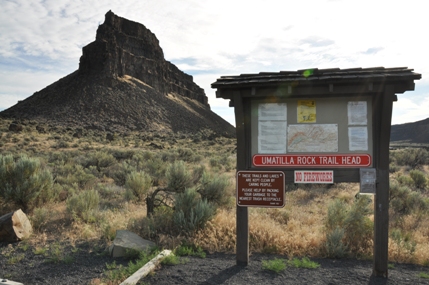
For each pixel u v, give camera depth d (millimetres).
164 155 34250
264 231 7230
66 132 81938
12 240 7355
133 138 89062
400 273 5500
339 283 5027
